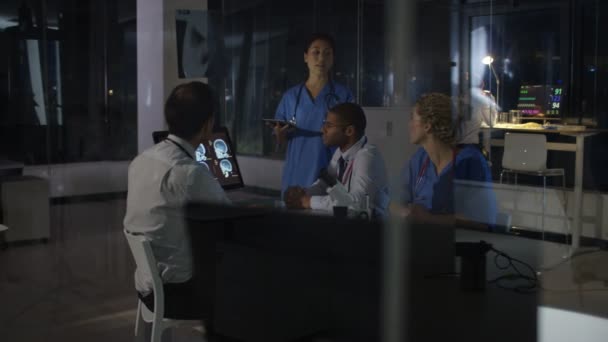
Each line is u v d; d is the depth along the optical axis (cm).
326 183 192
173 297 178
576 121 444
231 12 333
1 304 303
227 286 192
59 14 366
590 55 441
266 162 251
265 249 196
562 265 297
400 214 172
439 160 174
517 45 437
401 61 191
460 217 167
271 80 325
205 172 182
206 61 301
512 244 287
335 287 183
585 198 400
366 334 163
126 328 280
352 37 210
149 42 304
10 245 349
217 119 332
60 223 361
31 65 381
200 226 183
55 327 279
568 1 446
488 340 131
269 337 193
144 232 178
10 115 387
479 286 153
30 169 375
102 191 375
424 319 145
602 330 186
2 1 386
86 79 368
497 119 431
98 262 332
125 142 359
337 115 184
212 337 189
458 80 395
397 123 183
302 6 278
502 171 424
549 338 153
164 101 309
